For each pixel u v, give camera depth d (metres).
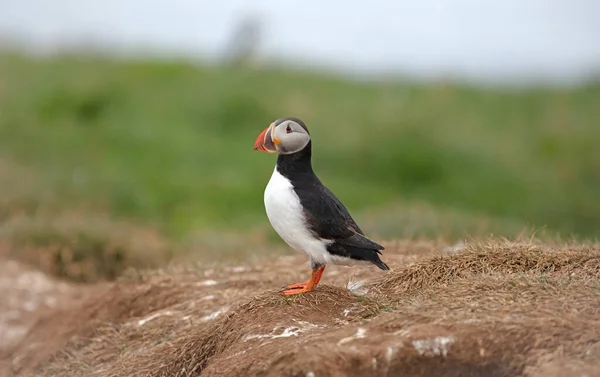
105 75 26.12
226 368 6.24
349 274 8.81
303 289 7.10
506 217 18.33
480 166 21.03
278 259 10.59
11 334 10.34
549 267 7.24
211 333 7.21
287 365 5.79
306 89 26.67
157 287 9.62
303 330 6.52
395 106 24.80
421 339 5.79
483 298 6.39
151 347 8.09
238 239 14.80
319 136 22.06
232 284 9.33
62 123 22.20
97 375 7.98
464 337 5.76
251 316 6.95
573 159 22.02
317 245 6.82
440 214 14.48
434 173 20.52
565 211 18.84
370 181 20.39
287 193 6.80
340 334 6.10
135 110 23.27
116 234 13.88
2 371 9.41
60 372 8.57
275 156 21.50
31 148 20.28
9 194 16.25
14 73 26.50
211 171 20.16
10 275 12.17
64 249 13.10
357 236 6.81
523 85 32.56
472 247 7.75
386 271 8.27
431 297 6.61
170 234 15.98
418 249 9.87
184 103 24.06
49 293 11.66
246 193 18.83
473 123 24.58
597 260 7.16
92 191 17.47
